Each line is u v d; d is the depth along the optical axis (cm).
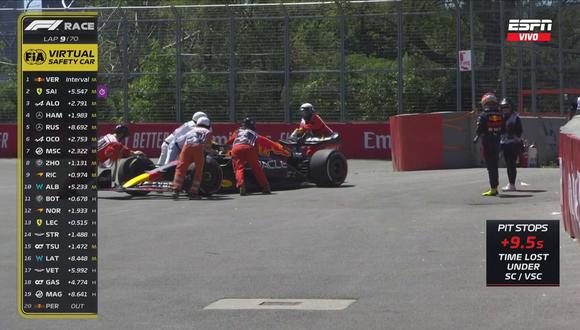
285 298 845
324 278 934
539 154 2708
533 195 1636
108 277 962
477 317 746
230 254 1094
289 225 1335
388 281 910
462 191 1756
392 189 1858
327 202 1645
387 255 1059
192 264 1034
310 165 1953
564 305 780
